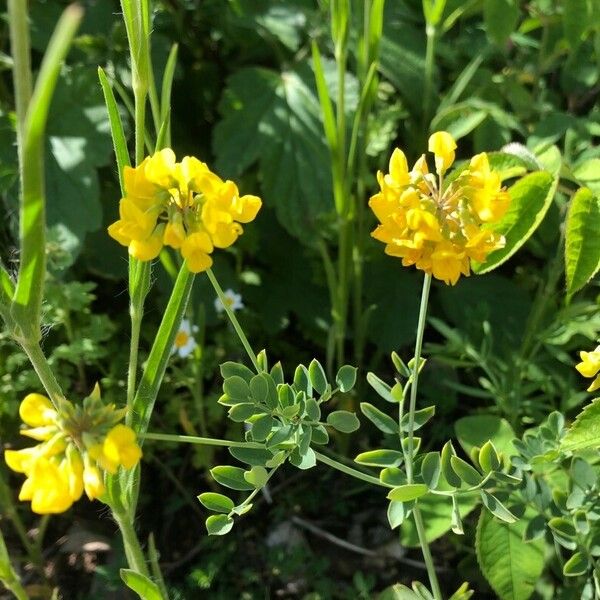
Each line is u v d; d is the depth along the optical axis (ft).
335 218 0.68
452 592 0.60
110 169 0.72
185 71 0.77
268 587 0.61
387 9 0.74
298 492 0.66
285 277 0.74
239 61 0.79
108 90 0.34
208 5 0.74
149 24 0.36
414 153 0.72
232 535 0.64
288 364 0.72
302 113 0.70
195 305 0.69
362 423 0.68
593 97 0.72
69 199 0.63
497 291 0.69
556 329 0.58
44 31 0.69
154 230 0.32
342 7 0.52
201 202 0.32
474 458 0.44
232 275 0.71
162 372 0.36
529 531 0.43
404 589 0.45
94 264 0.70
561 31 0.72
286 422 0.38
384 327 0.69
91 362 0.63
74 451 0.29
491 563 0.47
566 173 0.51
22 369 0.62
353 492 0.64
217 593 0.60
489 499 0.38
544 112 0.69
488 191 0.33
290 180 0.68
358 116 0.57
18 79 0.26
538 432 0.45
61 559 0.63
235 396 0.38
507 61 0.72
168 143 0.40
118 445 0.29
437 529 0.51
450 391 0.67
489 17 0.65
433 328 0.72
